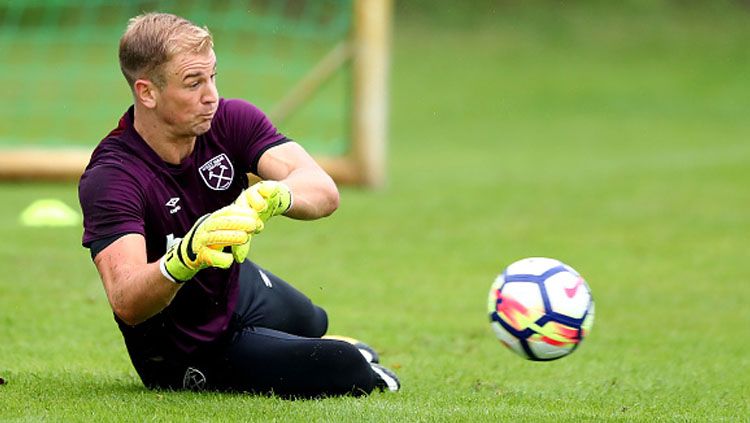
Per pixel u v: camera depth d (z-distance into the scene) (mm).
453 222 38750
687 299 27297
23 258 30250
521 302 15828
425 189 47062
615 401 16406
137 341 15539
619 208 42344
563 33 102750
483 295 27500
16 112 64062
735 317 25297
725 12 109000
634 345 22188
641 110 80125
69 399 15258
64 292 26172
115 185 14281
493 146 65438
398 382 16531
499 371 19219
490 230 37281
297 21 91312
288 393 15492
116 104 67750
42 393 15750
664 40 102188
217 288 15352
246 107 15719
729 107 81625
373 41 45125
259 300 16078
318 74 44625
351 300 26484
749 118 77375
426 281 29094
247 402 14977
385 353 20875
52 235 34250
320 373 15305
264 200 13008
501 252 33469
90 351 20281
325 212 15000
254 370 15453
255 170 15664
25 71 74688
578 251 33844
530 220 39438
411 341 22156
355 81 45625
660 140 67625
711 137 68750
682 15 108250
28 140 55219
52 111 64812
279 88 76562
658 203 43688
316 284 28250
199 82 14234
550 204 43281
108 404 14820
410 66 93062
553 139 68438
